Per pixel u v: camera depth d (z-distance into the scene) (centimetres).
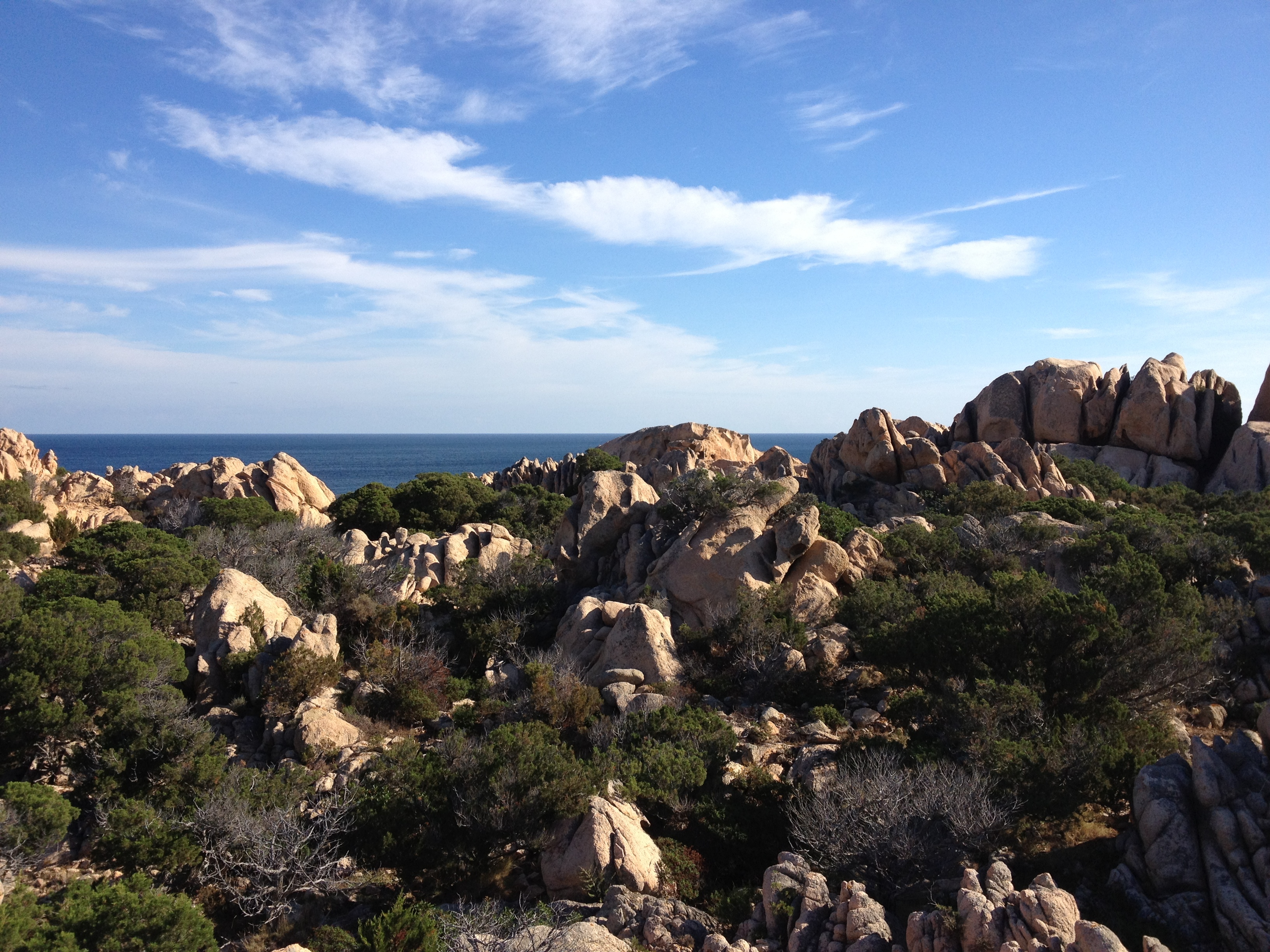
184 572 3659
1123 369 7619
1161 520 4588
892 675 2497
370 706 2670
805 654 2892
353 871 1789
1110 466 7050
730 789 2020
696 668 2867
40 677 2208
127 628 2600
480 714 2573
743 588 3142
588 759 2091
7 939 1262
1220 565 3250
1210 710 2361
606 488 4103
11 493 5347
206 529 5253
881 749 1930
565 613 3453
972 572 3634
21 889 1407
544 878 1723
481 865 1766
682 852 1767
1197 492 6562
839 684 2742
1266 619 2656
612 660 2889
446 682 2884
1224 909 1307
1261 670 2522
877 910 1316
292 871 1680
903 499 5884
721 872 1734
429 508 6316
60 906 1497
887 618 2875
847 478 6650
